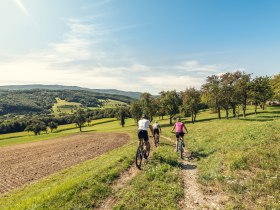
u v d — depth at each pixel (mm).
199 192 10781
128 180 12750
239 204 9078
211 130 33750
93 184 11797
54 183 16922
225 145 19578
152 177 12797
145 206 9508
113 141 48812
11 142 73750
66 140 61594
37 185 17953
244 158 14297
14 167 28297
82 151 37344
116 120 158375
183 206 9438
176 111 89750
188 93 86250
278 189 10180
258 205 9000
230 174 12344
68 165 26578
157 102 95688
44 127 144625
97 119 178375
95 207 9664
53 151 40562
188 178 12898
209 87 79938
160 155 18062
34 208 9469
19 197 15094
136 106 103438
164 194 10547
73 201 10000
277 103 106188
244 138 20516
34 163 29984
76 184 11727
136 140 44688
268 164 13070
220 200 9734
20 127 163000
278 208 8609
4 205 13359
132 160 17031
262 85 71250
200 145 22156
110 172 13453
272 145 16391
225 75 76188
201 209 9094
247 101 76812
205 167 14477
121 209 9336
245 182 11109
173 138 34844
